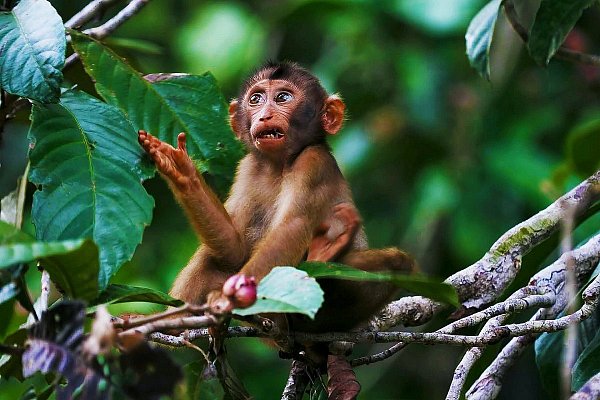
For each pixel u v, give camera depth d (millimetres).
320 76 20797
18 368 9641
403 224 19516
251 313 7555
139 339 6840
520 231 12164
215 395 9406
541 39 12320
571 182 15867
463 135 19641
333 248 10828
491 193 18953
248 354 19672
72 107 9742
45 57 9133
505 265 11992
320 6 20984
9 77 9109
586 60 13305
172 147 10594
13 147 18984
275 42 22312
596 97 20047
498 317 11344
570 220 10461
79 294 7926
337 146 20359
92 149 9383
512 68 19844
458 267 18750
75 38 10805
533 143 19453
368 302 10914
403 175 20141
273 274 7922
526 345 11219
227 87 22266
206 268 11852
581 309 10125
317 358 10805
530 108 19984
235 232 11547
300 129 12562
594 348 10367
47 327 7230
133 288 8727
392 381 18828
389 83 20656
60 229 8805
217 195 11711
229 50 22344
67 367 7074
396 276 8414
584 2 12125
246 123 12938
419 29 20672
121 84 10906
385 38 20891
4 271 7844
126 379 7062
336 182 12180
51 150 9242
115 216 8938
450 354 18953
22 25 9359
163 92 11133
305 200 11633
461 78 20125
